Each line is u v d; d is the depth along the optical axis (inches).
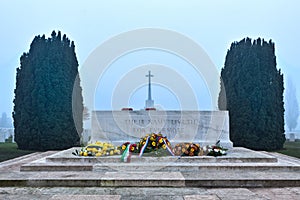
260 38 539.8
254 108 511.8
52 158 295.7
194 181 232.4
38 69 506.0
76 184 232.7
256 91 514.6
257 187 230.8
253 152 353.1
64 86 516.4
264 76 520.7
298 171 270.5
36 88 501.0
